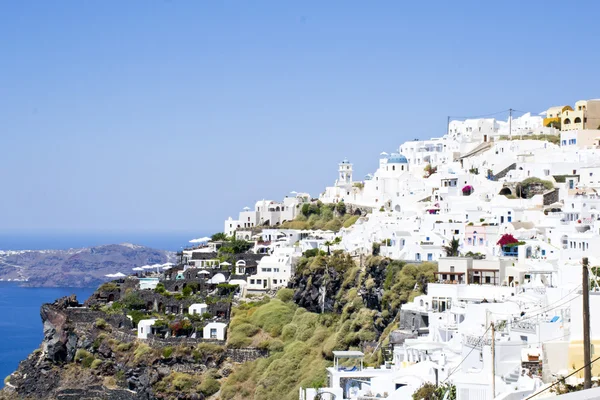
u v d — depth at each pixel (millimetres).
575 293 139125
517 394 103438
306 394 168375
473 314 153125
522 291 174625
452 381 118500
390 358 179625
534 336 124312
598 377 102375
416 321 191875
